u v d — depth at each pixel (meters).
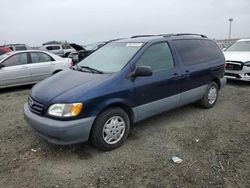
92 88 3.86
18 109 6.51
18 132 4.91
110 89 4.00
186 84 5.32
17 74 8.84
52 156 3.98
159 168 3.65
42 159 3.90
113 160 3.86
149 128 5.04
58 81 4.30
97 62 4.89
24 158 3.93
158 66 4.82
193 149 4.20
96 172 3.56
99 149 4.10
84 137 3.82
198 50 5.85
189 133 4.82
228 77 9.33
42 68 9.34
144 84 4.44
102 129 3.96
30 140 4.54
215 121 5.46
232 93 7.95
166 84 4.84
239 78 9.03
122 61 4.50
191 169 3.62
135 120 4.48
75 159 3.89
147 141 4.48
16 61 8.95
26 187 3.26
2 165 3.73
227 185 3.27
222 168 3.64
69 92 3.82
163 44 5.07
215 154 4.04
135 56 4.50
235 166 3.69
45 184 3.31
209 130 4.97
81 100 3.71
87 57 5.34
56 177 3.46
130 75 4.32
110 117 4.03
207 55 6.07
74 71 4.71
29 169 3.64
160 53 4.93
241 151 4.13
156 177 3.44
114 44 5.28
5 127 5.19
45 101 3.83
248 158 3.91
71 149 4.18
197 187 3.23
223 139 4.58
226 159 3.89
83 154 4.03
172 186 3.25
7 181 3.37
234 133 4.84
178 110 6.12
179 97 5.22
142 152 4.09
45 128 3.72
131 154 4.03
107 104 3.95
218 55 6.41
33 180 3.40
